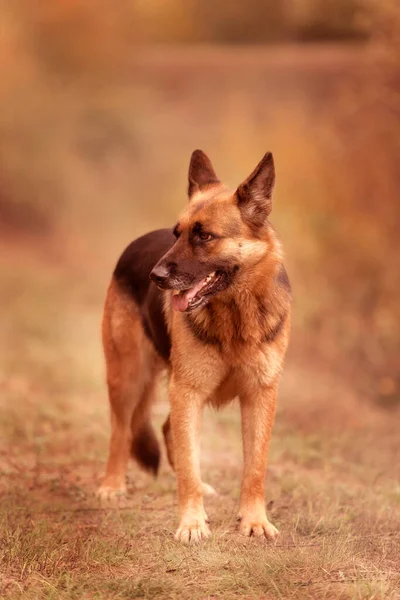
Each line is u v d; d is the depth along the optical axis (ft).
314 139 57.41
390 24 48.34
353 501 27.84
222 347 24.22
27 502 27.14
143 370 28.89
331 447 35.40
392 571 21.49
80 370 46.78
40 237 99.66
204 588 20.12
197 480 24.41
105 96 109.09
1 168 104.27
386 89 49.34
